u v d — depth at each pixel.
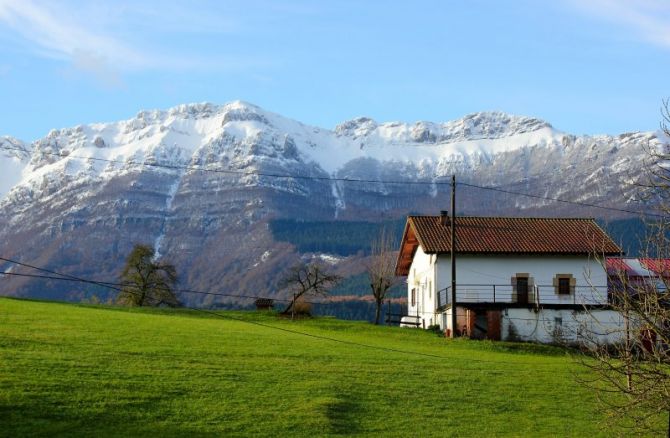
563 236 64.88
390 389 37.41
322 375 38.47
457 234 65.25
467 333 59.62
